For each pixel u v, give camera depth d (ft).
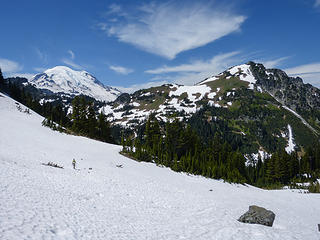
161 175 139.33
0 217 29.96
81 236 31.58
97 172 99.71
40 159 100.89
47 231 29.89
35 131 163.43
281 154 334.65
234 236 40.98
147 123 262.26
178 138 249.75
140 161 169.99
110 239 33.40
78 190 64.44
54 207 42.11
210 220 55.62
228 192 138.21
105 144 199.93
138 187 89.45
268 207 96.58
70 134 204.95
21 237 25.90
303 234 46.39
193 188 123.34
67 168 95.96
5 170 61.98
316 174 335.06
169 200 79.05
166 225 49.34
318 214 106.32
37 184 57.62
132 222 46.70
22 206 37.11
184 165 184.96
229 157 269.44
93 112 269.44
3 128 143.74
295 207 118.42
